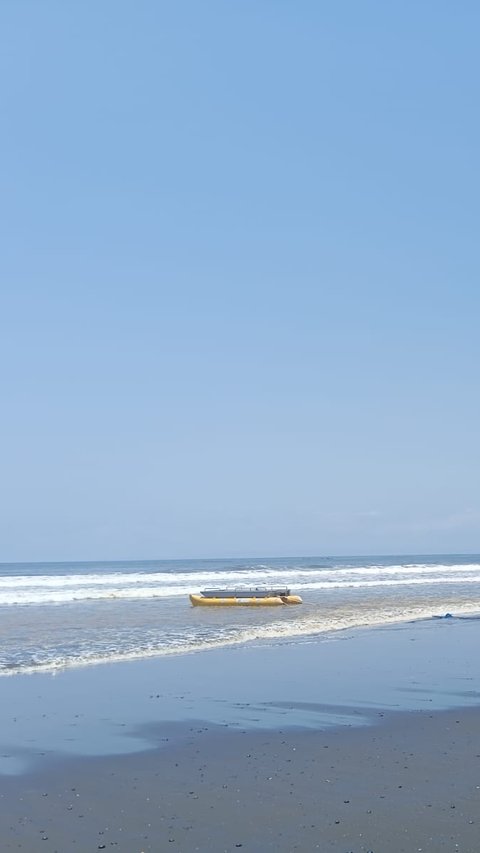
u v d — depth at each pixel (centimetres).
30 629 2709
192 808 902
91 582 6091
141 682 1694
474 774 1027
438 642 2375
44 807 911
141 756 1127
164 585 5700
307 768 1060
